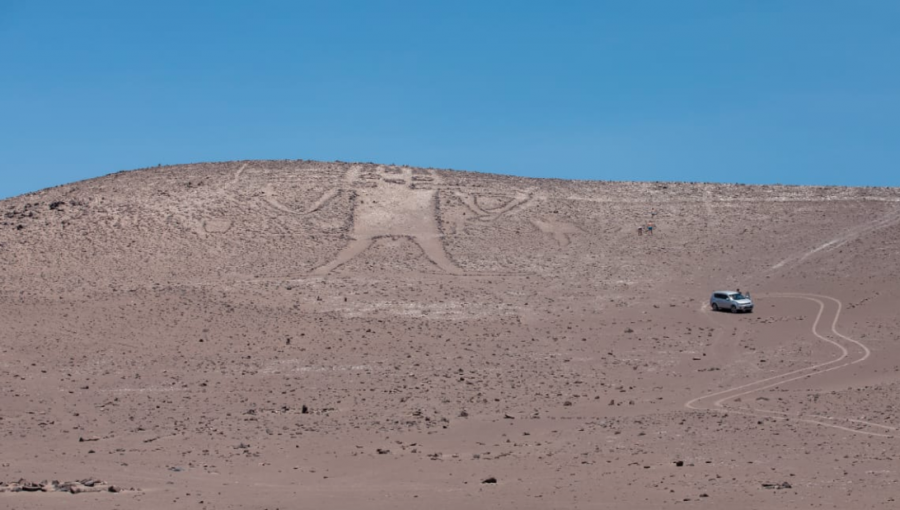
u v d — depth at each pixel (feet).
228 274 279.49
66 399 155.33
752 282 271.28
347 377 174.91
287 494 90.48
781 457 105.81
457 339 211.41
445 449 116.57
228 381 171.22
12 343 196.65
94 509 80.23
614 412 143.43
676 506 82.23
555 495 88.17
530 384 169.37
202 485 94.84
